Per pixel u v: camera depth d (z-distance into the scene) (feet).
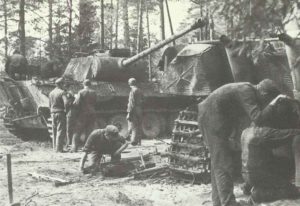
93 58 66.59
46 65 67.46
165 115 72.28
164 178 34.24
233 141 26.86
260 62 31.12
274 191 25.25
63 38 99.25
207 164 32.32
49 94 55.93
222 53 34.55
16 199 29.50
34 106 63.41
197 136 32.73
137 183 33.42
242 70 31.40
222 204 23.63
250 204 25.18
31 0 112.27
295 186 25.72
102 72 65.72
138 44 106.01
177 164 33.45
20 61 69.05
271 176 25.25
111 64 66.28
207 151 32.42
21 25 93.91
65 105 53.98
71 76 68.59
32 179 36.32
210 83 34.45
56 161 45.88
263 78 31.73
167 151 34.24
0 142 65.26
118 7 138.62
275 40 30.12
